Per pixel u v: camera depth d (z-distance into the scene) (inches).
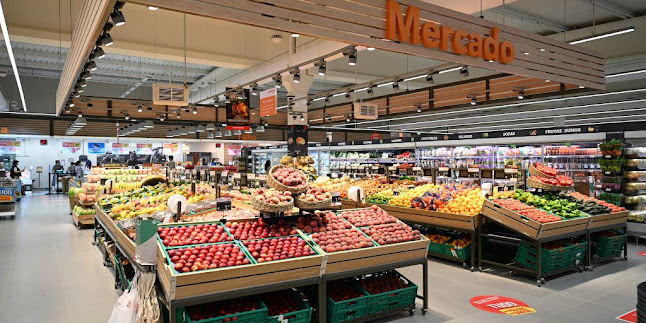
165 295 153.6
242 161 1045.2
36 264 285.9
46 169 1046.4
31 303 208.5
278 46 557.3
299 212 208.7
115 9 184.2
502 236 270.8
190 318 153.1
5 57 661.3
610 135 386.9
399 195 349.7
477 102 418.3
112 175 494.3
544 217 246.1
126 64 690.2
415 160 645.9
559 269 249.9
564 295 218.7
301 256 168.6
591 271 266.7
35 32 392.8
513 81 383.6
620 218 293.7
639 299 109.0
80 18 259.1
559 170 466.9
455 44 232.8
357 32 203.8
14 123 722.2
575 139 420.2
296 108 570.9
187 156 1127.0
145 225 164.1
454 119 888.9
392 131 935.0
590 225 268.8
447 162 597.3
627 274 259.3
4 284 240.2
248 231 186.7
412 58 672.4
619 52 469.1
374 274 209.2
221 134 749.3
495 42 252.1
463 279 248.1
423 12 223.5
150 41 466.9
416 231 207.0
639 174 369.4
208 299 149.2
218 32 514.9
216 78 767.7
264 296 179.2
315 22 192.4
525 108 795.4
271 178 200.1
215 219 209.5
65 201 733.9
